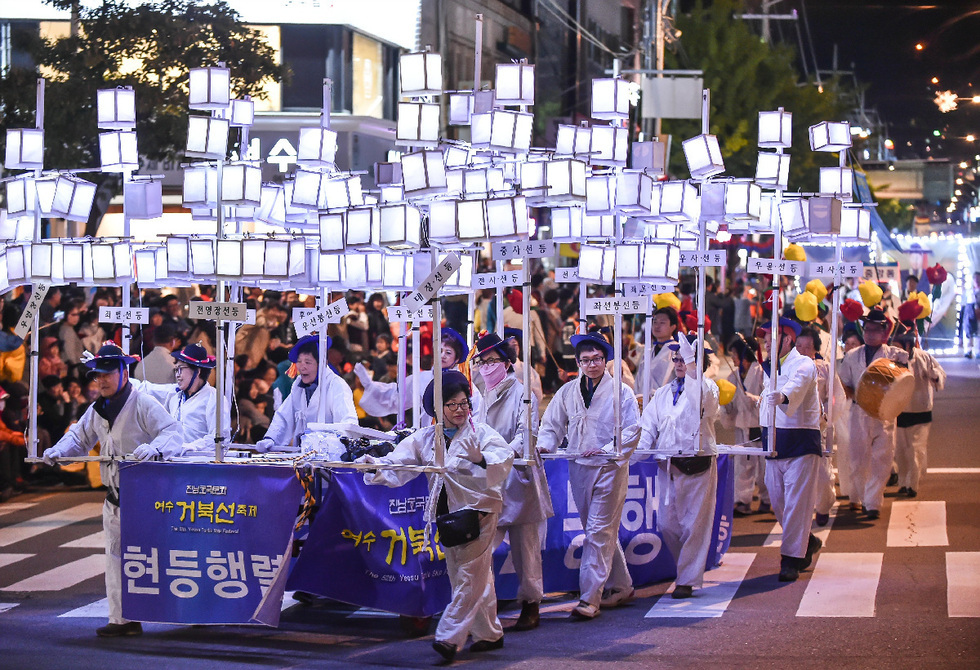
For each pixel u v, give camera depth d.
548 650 7.87
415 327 9.24
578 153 8.87
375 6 28.48
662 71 23.91
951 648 7.61
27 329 8.68
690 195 9.09
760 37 40.41
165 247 9.42
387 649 8.01
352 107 28.05
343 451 8.54
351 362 15.60
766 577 9.99
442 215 7.63
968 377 27.89
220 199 8.32
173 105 18.41
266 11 27.17
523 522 8.41
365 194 10.37
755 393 12.75
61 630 8.65
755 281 31.19
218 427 8.14
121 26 18.23
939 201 62.00
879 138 59.34
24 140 9.02
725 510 10.49
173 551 8.16
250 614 8.05
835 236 10.53
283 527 8.00
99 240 8.84
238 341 14.62
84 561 11.16
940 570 9.94
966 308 33.97
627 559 9.70
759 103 39.22
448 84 28.75
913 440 13.81
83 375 15.21
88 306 16.30
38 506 14.07
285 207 9.70
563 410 9.05
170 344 12.94
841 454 13.51
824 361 11.96
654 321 12.27
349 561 8.40
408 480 8.05
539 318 20.12
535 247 8.38
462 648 7.90
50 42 18.44
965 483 14.59
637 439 8.83
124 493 8.24
